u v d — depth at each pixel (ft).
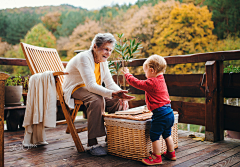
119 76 11.34
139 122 5.41
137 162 5.52
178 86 8.92
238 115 7.26
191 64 24.00
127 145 5.76
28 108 6.80
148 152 5.57
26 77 10.90
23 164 5.43
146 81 5.57
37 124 6.88
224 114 7.60
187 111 8.48
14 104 9.73
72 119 6.83
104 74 7.17
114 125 5.97
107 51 6.43
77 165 5.33
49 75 6.57
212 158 5.76
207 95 7.48
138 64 10.32
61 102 6.56
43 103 6.70
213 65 7.32
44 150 6.57
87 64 6.30
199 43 27.14
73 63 6.57
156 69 5.67
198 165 5.28
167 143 5.66
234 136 8.59
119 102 6.87
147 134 5.57
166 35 27.99
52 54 8.85
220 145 6.97
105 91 5.96
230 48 25.66
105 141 7.44
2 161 4.41
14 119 9.59
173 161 5.57
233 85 7.36
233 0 26.27
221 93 7.51
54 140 7.72
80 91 6.39
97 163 5.46
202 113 8.03
